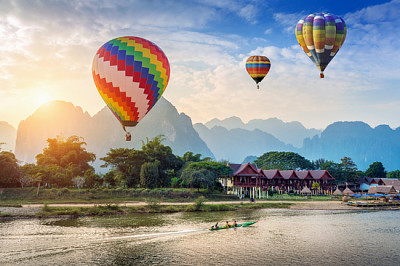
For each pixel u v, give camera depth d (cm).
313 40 6281
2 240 4528
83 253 4088
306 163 18812
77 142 12912
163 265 3759
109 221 6022
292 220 6675
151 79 5084
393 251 4434
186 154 14125
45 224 5628
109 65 4978
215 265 3794
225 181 11550
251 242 4778
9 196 8300
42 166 10956
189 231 5356
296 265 3844
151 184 10144
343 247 4606
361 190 14925
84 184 10219
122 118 5259
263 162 19812
